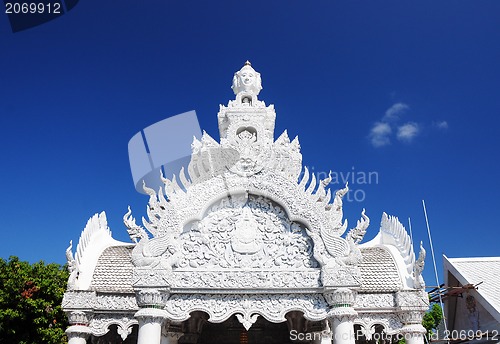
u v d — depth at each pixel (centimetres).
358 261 1389
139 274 1376
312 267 1428
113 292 1508
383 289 1529
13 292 2264
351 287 1361
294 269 1420
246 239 1448
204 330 1988
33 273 2394
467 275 2167
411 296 1497
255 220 1477
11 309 2197
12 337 2209
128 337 1759
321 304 1396
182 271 1405
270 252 1438
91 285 1520
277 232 1466
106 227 1784
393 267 1588
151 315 1338
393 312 1517
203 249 1441
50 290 2294
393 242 1700
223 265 1423
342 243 1411
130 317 1502
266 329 1998
